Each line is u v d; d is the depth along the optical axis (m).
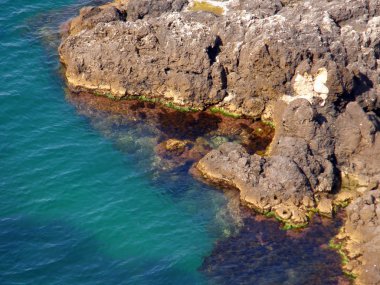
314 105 48.62
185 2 60.41
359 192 45.22
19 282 38.44
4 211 43.81
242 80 52.34
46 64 58.62
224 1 60.47
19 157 48.56
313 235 41.97
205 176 46.84
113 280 39.00
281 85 50.88
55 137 50.88
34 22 64.19
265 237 42.03
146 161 48.75
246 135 51.03
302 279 39.03
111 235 42.38
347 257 40.00
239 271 39.75
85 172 47.66
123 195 45.78
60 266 39.81
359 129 46.44
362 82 49.47
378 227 40.09
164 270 39.88
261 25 52.81
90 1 68.56
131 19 60.47
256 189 44.16
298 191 43.78
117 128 52.03
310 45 50.44
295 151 45.56
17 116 52.62
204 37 53.25
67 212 44.12
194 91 52.97
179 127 51.91
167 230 42.91
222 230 42.81
